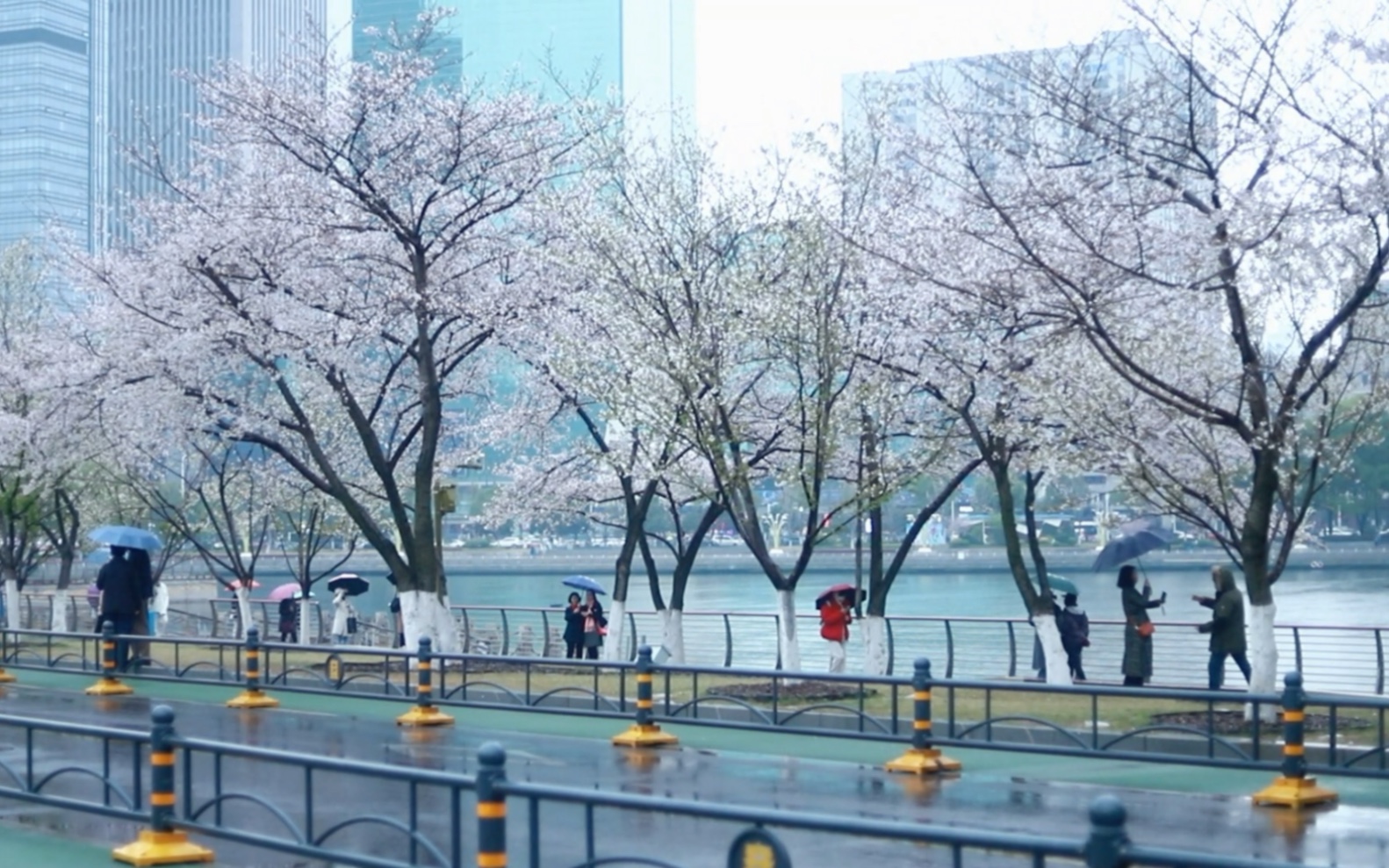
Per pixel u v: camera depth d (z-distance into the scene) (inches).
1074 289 689.0
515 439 1214.9
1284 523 960.3
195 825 439.8
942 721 746.2
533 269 1078.4
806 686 890.1
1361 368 852.6
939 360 866.8
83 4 4569.4
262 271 1041.5
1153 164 714.8
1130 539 868.6
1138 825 512.1
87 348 1095.6
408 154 1050.7
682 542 1064.8
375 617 1672.0
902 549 936.9
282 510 1711.4
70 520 1849.2
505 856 330.0
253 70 1154.7
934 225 788.0
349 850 453.4
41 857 459.5
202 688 1001.5
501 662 816.9
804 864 451.8
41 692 1005.2
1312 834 493.7
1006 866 441.7
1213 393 772.0
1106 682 967.6
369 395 1186.0
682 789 586.9
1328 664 960.3
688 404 912.3
